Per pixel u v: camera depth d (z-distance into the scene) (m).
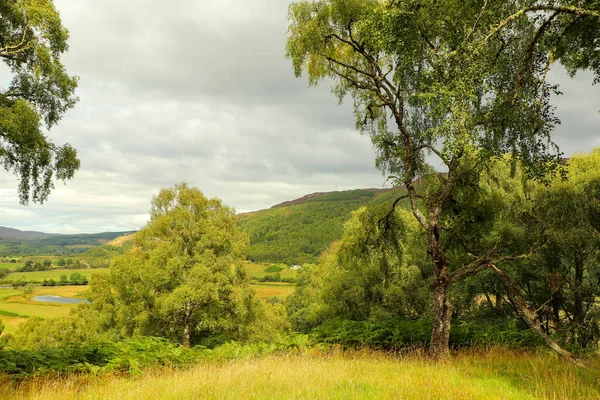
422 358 11.12
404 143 13.29
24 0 10.80
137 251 29.73
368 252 16.78
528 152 9.89
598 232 14.81
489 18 9.55
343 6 12.41
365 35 11.63
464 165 12.38
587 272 16.75
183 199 28.91
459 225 13.77
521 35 9.91
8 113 10.36
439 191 12.71
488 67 9.20
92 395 7.43
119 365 10.96
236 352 13.23
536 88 9.14
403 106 12.73
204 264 25.91
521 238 14.98
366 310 22.84
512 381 7.41
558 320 16.39
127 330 26.45
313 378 7.52
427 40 10.95
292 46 13.12
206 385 7.12
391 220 15.94
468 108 9.16
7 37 11.41
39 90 12.58
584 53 9.41
